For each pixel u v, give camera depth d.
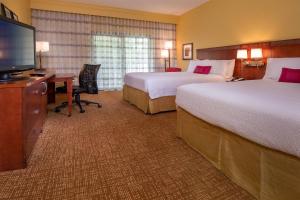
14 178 1.62
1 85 1.60
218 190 1.51
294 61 2.94
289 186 1.20
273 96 1.66
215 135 1.84
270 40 3.67
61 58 5.62
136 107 4.22
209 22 5.25
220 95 1.80
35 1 5.16
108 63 6.19
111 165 1.86
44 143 2.33
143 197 1.42
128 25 6.22
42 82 2.53
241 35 4.29
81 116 3.49
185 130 2.37
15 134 1.71
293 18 3.29
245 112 1.45
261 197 1.37
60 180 1.61
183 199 1.40
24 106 1.71
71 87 3.46
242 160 1.53
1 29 1.84
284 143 1.17
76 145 2.29
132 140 2.46
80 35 5.74
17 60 2.14
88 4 5.60
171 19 6.63
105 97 5.32
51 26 5.43
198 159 1.99
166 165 1.87
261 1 3.80
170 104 3.79
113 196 1.43
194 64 5.15
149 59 6.62
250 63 3.90
